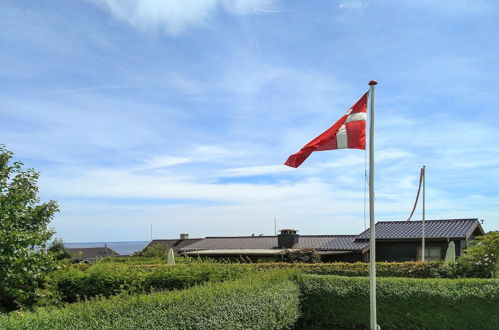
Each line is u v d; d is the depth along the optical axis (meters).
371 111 9.31
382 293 11.48
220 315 7.42
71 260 17.52
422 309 11.02
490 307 10.34
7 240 8.18
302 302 12.07
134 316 6.10
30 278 8.82
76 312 5.77
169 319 6.44
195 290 8.01
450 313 10.73
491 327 10.31
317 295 12.05
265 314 8.93
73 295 11.69
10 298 9.20
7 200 9.09
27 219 9.31
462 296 10.63
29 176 9.97
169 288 11.96
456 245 20.16
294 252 20.41
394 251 21.64
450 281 11.16
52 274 11.20
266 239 27.28
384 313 11.43
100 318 5.81
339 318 11.83
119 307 6.15
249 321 8.27
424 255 20.47
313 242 24.61
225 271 12.21
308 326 12.21
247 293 8.59
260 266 16.52
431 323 10.95
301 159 9.80
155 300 6.71
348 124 9.47
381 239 21.42
